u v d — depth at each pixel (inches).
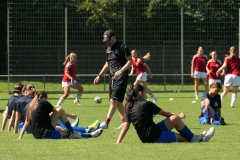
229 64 2023.9
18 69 2728.8
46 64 2736.2
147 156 866.8
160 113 999.6
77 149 943.7
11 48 2721.5
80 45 2731.3
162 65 2770.7
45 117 1082.7
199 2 2763.3
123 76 1282.0
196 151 912.9
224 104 2118.6
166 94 2721.5
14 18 2714.1
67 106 2036.2
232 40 2770.7
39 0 2716.5
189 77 2800.2
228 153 898.1
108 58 1300.4
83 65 2746.1
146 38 2751.0
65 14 2684.5
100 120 1523.1
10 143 1022.4
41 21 2719.0
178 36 2758.4
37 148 957.8
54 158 855.7
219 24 2763.3
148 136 989.2
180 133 1010.1
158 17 2748.5
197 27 2763.3
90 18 2711.6
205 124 1373.0
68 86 1963.6
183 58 2768.2
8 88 2731.3
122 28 2736.2
